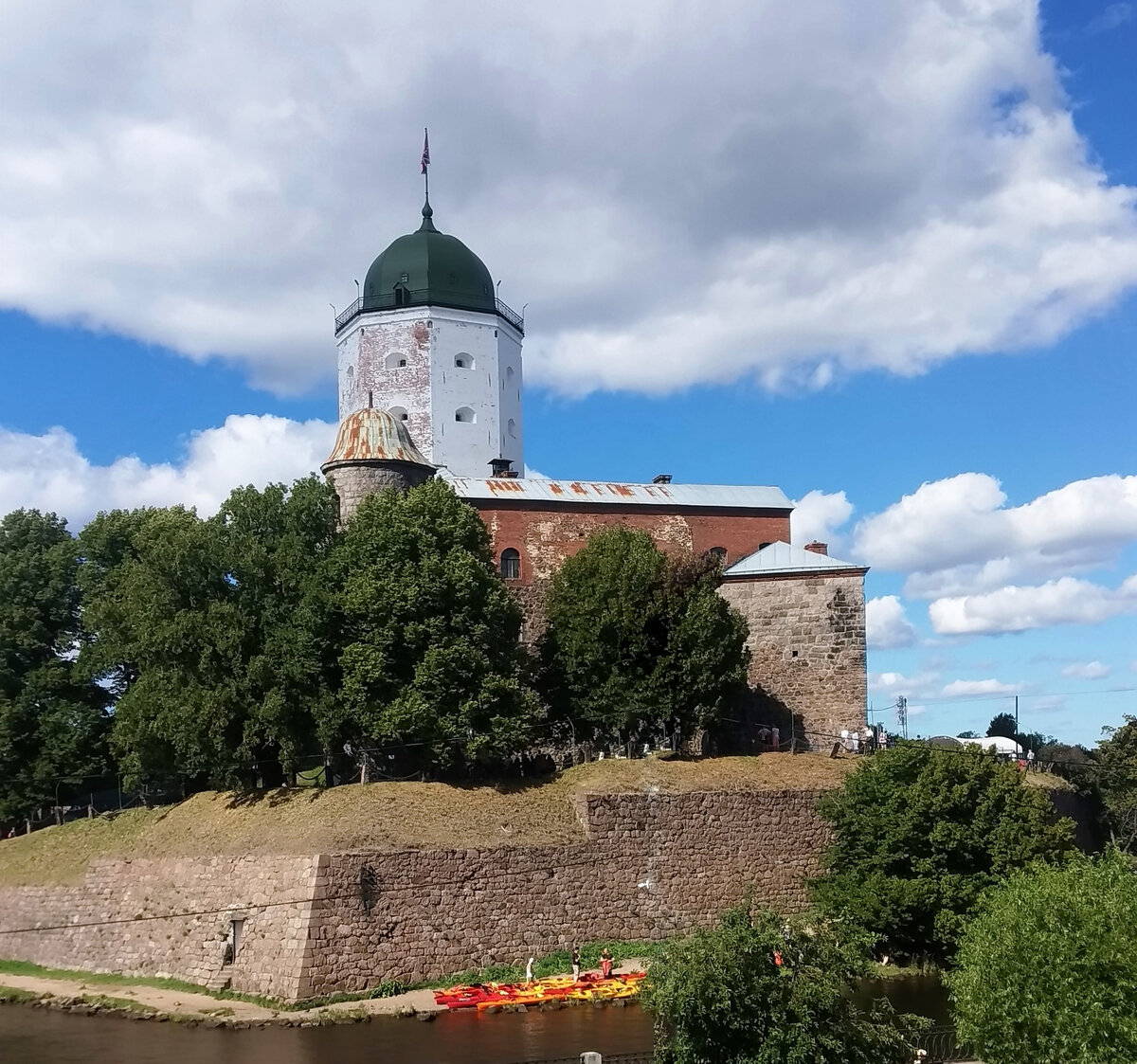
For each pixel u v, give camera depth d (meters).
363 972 40.97
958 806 44.03
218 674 50.00
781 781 51.31
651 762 51.41
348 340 74.38
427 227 75.94
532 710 52.12
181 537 51.28
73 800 58.28
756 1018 23.78
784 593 63.25
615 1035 35.75
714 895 47.88
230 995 41.59
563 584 57.41
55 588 59.53
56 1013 40.53
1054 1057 25.31
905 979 42.47
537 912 44.59
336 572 50.75
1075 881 27.91
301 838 43.47
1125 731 66.31
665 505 68.19
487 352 73.38
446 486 53.25
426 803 46.28
